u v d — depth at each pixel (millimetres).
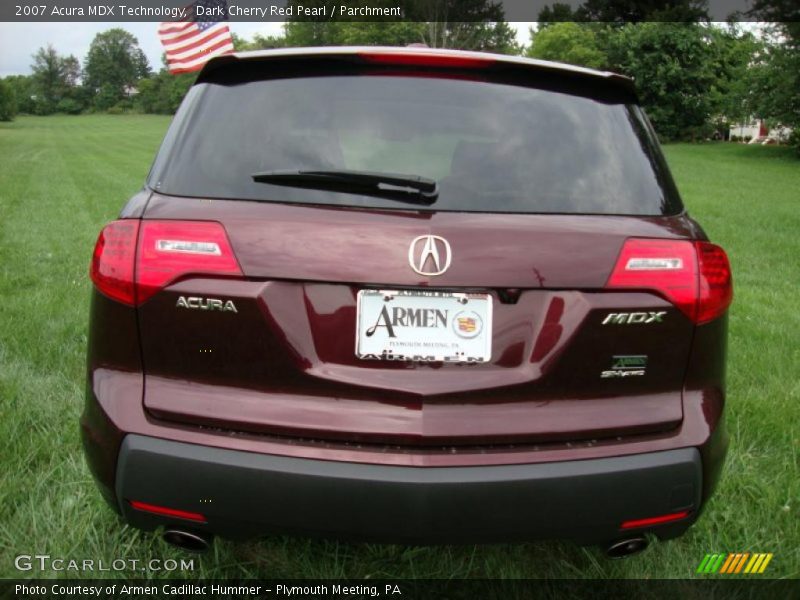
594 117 2387
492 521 2041
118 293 2135
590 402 2150
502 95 2355
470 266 2051
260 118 2281
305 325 2074
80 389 4004
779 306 6695
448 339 2080
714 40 51969
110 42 154250
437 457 2039
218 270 2064
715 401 2283
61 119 115312
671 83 52156
